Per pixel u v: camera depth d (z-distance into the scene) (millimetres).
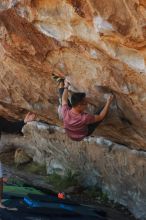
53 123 9219
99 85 5609
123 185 8344
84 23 4699
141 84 5137
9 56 6270
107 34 4547
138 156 7621
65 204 7586
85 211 7453
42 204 7492
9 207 7266
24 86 7258
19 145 11938
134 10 4105
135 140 7145
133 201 8148
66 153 9805
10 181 9680
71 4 4527
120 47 4695
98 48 4922
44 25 5117
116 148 8102
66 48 5293
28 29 5359
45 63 5887
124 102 5770
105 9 4281
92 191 9156
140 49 4512
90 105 6234
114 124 6727
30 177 10555
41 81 6676
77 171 9750
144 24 4129
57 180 10039
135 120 6125
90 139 8727
